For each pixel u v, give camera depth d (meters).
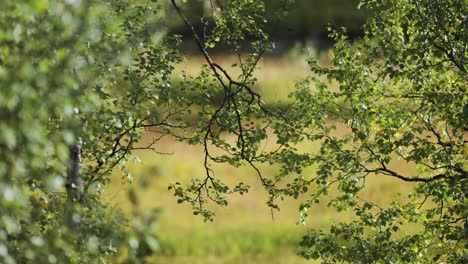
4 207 9.07
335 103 22.83
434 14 20.33
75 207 11.34
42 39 9.73
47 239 10.72
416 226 37.44
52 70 9.50
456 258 21.33
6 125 8.83
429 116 22.12
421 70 21.75
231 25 21.56
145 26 19.05
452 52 20.53
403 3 21.81
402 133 21.94
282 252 43.72
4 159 8.98
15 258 10.35
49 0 9.79
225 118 20.95
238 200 51.19
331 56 23.17
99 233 11.36
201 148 57.69
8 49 9.19
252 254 43.38
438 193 21.19
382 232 22.23
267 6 21.53
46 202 11.25
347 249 22.17
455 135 21.09
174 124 21.81
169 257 41.56
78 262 10.78
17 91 8.83
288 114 22.31
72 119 10.48
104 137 20.20
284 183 52.69
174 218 46.72
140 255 11.15
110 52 12.08
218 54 61.75
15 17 9.33
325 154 22.67
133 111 17.50
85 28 10.21
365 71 22.20
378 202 48.28
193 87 21.94
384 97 22.72
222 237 45.25
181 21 19.41
